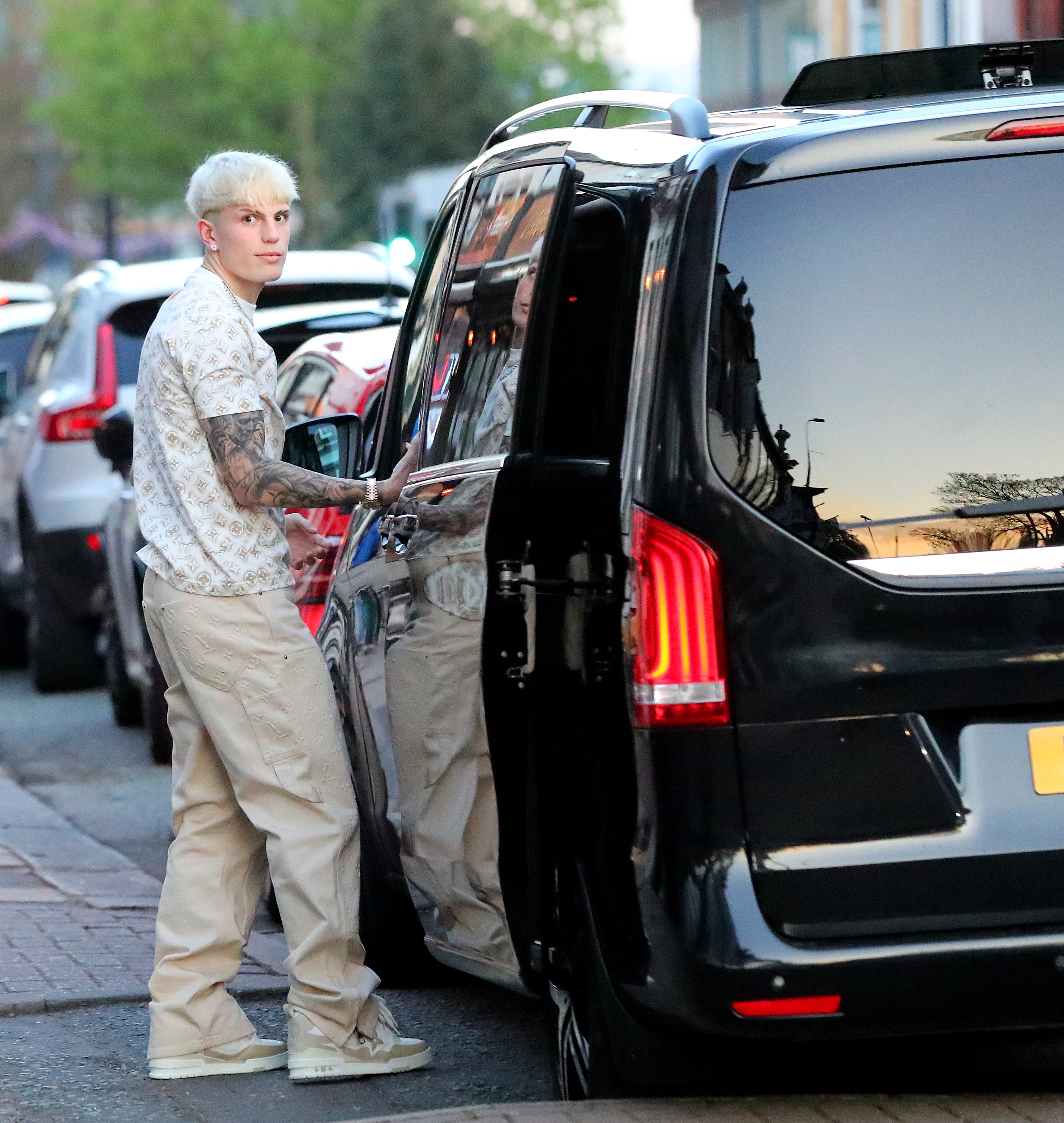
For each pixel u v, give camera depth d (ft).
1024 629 44.37
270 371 56.75
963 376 44.68
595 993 47.34
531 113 56.75
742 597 44.14
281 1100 55.72
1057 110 45.44
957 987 43.68
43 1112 54.54
